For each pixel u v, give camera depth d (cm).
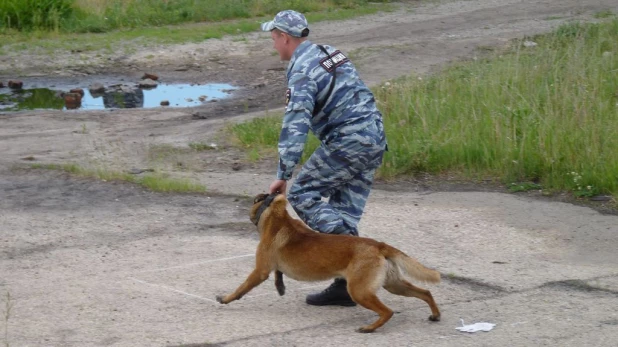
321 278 542
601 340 513
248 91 1617
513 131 977
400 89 1243
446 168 973
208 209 834
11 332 536
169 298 598
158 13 2289
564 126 951
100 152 1115
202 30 2147
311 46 566
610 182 856
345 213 586
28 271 657
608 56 1320
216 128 1252
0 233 754
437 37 1961
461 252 697
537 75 1199
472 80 1224
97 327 545
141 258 686
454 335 525
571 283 618
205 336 529
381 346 509
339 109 562
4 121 1358
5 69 1795
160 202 859
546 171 915
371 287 522
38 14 2144
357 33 2077
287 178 556
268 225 555
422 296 546
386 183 940
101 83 1702
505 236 738
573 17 2131
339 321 556
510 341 514
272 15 2398
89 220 796
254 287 572
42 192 897
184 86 1673
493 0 2542
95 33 2158
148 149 1130
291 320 557
